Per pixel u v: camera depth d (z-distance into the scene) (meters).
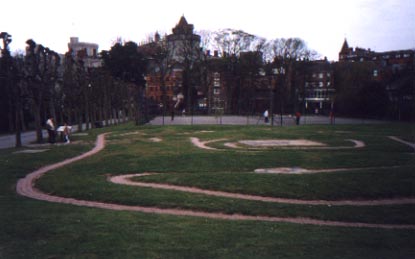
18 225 8.48
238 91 96.00
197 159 19.09
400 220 9.96
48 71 32.66
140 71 91.12
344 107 75.88
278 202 11.73
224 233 8.11
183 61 94.69
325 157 19.80
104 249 6.95
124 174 16.20
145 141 29.02
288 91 93.88
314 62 104.12
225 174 15.34
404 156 20.25
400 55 122.31
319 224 9.52
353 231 8.64
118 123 61.78
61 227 8.34
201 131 37.88
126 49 89.62
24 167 17.73
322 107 116.88
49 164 19.22
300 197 12.42
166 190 12.98
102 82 52.88
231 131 37.41
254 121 60.50
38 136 30.70
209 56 98.38
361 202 12.03
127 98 72.56
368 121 60.12
